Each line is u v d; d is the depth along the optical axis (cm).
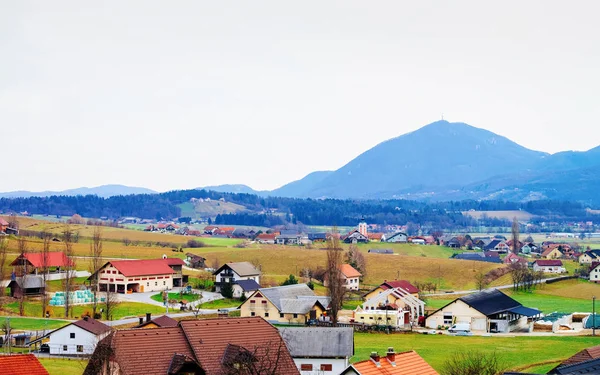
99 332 11519
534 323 16762
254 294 17550
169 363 6562
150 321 11438
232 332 7038
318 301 17450
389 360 7262
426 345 13825
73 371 9819
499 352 13012
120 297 19625
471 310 16688
